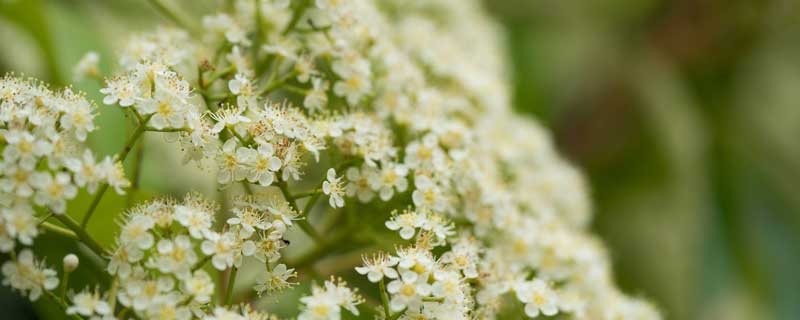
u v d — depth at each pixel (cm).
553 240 52
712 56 80
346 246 51
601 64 76
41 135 45
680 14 77
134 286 45
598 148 75
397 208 50
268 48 50
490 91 56
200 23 54
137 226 45
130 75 48
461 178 50
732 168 80
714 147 80
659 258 68
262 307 51
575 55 72
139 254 45
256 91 50
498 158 54
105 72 54
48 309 48
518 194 54
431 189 49
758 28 79
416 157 50
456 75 55
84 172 45
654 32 78
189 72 51
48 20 54
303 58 51
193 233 46
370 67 52
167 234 46
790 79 82
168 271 45
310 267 51
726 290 75
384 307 46
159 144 53
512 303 50
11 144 45
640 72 76
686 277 67
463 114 54
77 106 46
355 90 51
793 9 79
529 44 71
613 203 71
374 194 50
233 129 47
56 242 48
